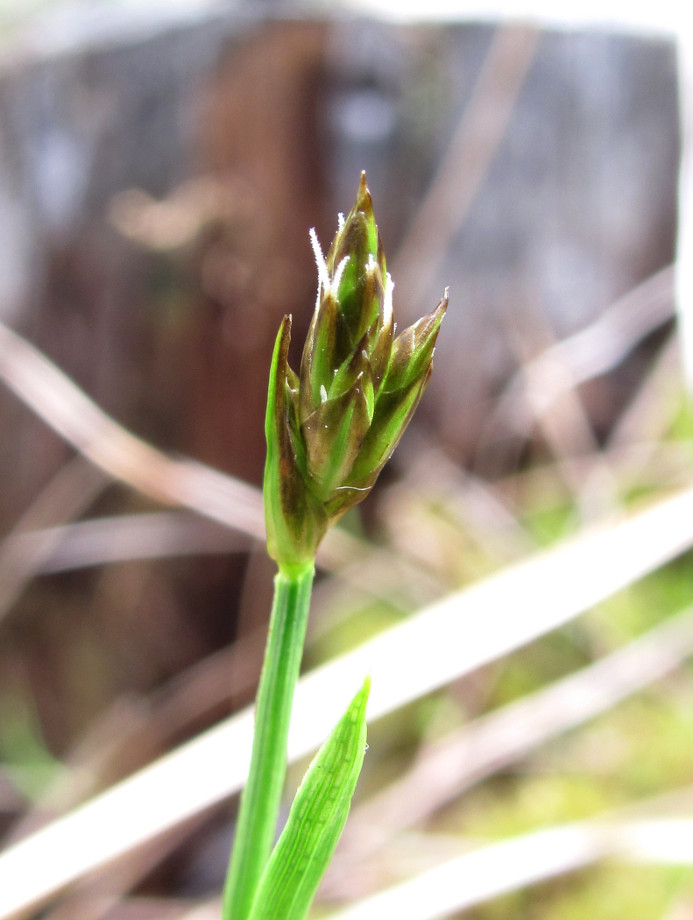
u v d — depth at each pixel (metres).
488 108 0.13
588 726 0.12
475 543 0.13
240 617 0.13
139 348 0.12
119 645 0.13
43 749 0.13
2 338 0.11
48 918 0.10
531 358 0.14
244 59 0.12
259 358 0.13
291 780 0.12
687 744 0.12
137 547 0.13
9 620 0.13
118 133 0.12
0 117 0.12
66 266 0.12
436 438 0.15
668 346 0.14
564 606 0.09
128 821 0.07
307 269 0.12
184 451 0.13
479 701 0.12
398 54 0.12
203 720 0.13
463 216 0.14
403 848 0.11
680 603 0.13
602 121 0.14
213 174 0.12
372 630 0.13
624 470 0.14
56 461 0.12
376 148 0.13
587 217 0.14
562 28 0.13
